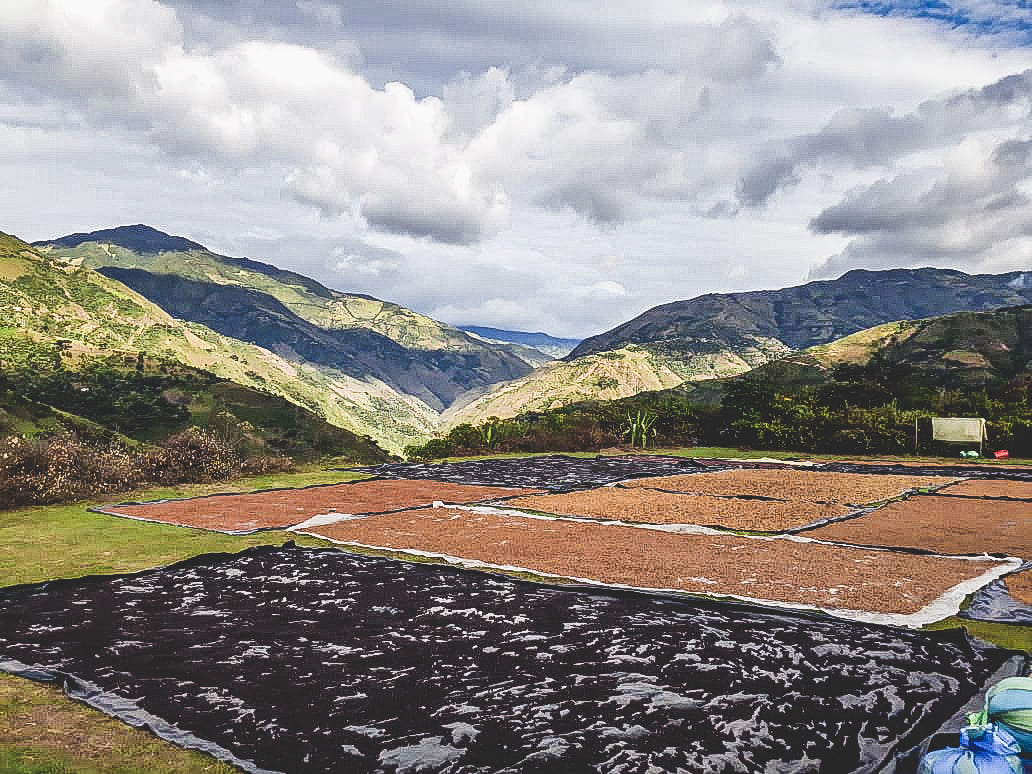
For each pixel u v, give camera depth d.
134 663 4.38
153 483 12.66
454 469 15.86
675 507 10.60
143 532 8.60
